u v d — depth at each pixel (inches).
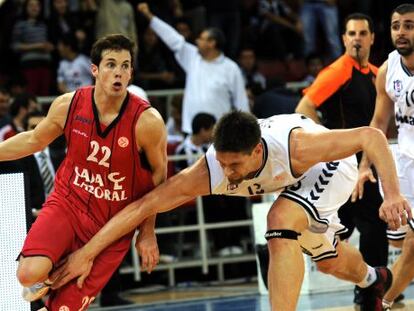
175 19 736.3
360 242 458.0
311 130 317.1
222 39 613.3
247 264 628.4
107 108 320.2
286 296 307.0
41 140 332.8
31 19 697.6
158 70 716.0
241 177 307.6
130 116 320.2
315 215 323.0
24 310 377.7
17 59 698.8
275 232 315.0
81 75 673.0
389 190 299.4
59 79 672.4
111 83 314.5
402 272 394.3
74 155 326.3
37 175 493.7
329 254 353.4
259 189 323.3
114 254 331.6
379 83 406.3
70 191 328.5
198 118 577.9
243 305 487.5
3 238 377.7
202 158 321.1
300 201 320.2
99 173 324.8
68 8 710.5
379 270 386.9
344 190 331.6
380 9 803.4
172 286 589.9
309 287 518.3
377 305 389.1
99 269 328.5
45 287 327.6
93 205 328.2
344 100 443.8
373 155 302.5
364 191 446.0
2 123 571.8
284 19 798.5
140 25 734.5
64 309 326.0
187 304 508.7
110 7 695.7
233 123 299.4
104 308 511.2
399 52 389.1
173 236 601.3
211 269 627.8
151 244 330.6
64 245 323.0
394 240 414.9
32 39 695.1
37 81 692.1
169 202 320.2
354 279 378.0
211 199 591.2
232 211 597.3
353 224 456.8
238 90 614.5
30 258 315.9
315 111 446.9
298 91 667.4
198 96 610.2
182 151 587.2
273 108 568.1
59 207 326.6
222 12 725.9
